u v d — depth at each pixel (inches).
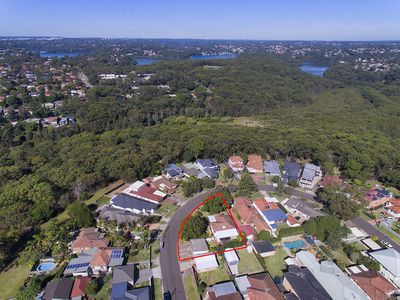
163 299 2335.1
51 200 3449.8
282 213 3388.3
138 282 2480.3
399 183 4247.0
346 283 2379.4
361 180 4399.6
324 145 5162.4
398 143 5762.8
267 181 4429.1
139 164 4301.2
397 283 2511.1
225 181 4382.4
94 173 4037.9
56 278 2458.2
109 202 3757.4
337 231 2957.7
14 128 6727.4
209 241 3014.3
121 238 2950.3
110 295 2322.8
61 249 2787.9
